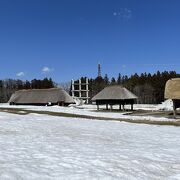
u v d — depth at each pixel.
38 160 12.81
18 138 18.81
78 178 10.66
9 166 11.47
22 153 14.06
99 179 10.77
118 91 78.06
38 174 10.75
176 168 13.34
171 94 52.62
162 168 13.17
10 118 35.28
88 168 12.08
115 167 12.61
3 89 175.38
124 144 18.77
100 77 188.50
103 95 78.81
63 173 11.11
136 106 94.94
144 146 18.34
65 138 19.88
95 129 27.25
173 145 19.31
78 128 27.41
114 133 24.62
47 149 15.39
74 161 13.02
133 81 175.00
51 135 21.09
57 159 13.18
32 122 31.38
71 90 126.50
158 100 154.00
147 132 26.59
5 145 15.95
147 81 168.50
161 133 26.16
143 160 14.29
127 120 42.31
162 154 16.00
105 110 75.88
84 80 144.88
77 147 16.52
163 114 57.84
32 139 18.64
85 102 117.38
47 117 40.91
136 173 12.05
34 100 99.31
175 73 162.12
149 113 61.47
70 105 100.50
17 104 103.19
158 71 178.75
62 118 40.50
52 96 97.44
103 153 15.23
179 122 39.34
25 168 11.35
